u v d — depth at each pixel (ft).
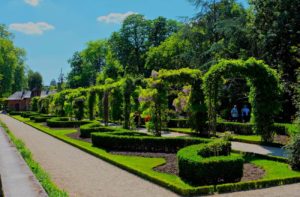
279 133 66.59
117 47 205.77
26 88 346.95
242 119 91.71
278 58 89.10
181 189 28.76
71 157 49.73
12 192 23.41
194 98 68.03
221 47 99.50
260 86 56.29
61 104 154.40
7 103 329.11
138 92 94.53
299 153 36.65
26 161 37.83
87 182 33.71
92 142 59.93
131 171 38.19
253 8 93.40
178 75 68.03
